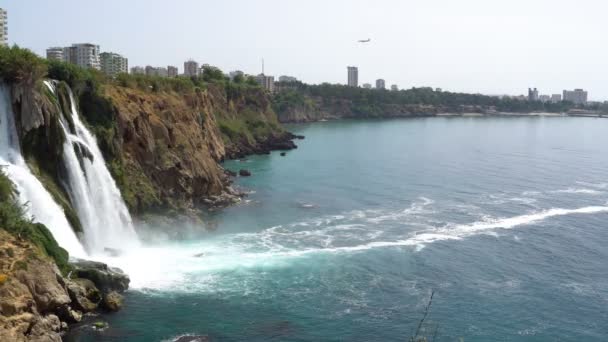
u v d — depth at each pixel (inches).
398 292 2341.3
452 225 3390.7
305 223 3390.7
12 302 1621.6
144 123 3467.0
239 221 3430.1
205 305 2113.7
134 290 2201.0
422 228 3312.0
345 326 2021.4
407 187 4566.9
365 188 4510.3
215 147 5664.4
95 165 2819.9
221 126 6653.5
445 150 7288.4
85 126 2942.9
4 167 2182.6
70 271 2018.9
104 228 2760.8
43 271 1785.2
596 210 3828.7
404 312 2156.7
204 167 3914.9
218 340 1872.5
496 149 7514.8
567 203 4042.8
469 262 2731.3
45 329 1695.4
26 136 2438.5
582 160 6417.3
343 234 3154.5
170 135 3789.4
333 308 2160.4
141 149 3373.5
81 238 2472.9
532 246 3004.4
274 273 2481.5
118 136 3161.9
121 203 2913.4
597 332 2057.1
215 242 2957.7
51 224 2252.7
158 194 3309.5
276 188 4483.3
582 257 2849.4
